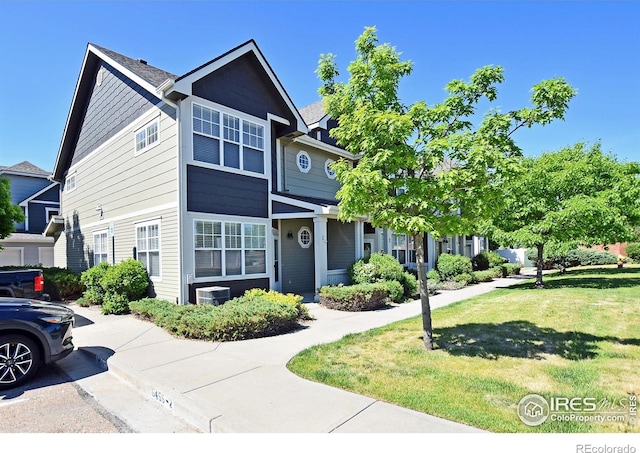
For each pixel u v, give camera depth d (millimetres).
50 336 4922
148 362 5270
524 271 22250
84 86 13844
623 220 12695
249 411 3529
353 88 5621
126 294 9438
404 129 4875
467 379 4246
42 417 3752
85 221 14242
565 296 9930
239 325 6562
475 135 5211
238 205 10266
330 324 7758
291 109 11742
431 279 14367
